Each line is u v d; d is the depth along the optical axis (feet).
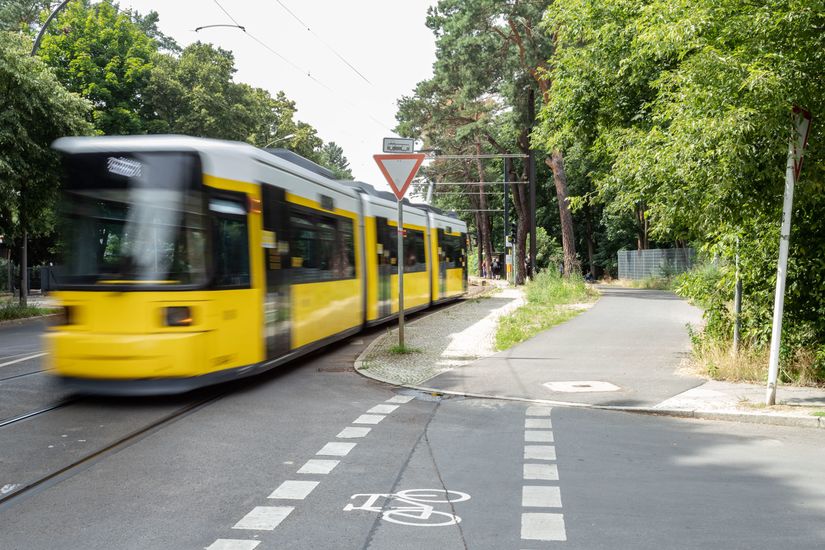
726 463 22.34
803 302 35.88
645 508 17.93
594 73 51.49
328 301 46.09
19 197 81.10
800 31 29.22
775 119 28.12
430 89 143.23
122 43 133.08
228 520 16.98
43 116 78.69
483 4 114.32
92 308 30.01
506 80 121.60
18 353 49.70
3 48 75.25
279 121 177.58
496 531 16.26
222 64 141.38
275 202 37.04
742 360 37.06
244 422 27.73
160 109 133.59
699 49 32.42
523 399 32.81
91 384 29.86
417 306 76.13
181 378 29.71
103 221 30.63
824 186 30.83
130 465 21.74
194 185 30.66
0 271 145.38
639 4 44.75
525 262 167.12
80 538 15.80
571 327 63.05
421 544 15.47
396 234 66.90
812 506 18.10
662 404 31.01
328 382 37.32
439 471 21.27
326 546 15.34
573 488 19.63
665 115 33.35
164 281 29.89
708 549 15.17
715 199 31.58
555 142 59.88
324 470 21.30
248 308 33.37
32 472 20.95
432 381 37.22
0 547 15.28
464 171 213.46
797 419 27.99
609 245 208.54
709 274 43.14
